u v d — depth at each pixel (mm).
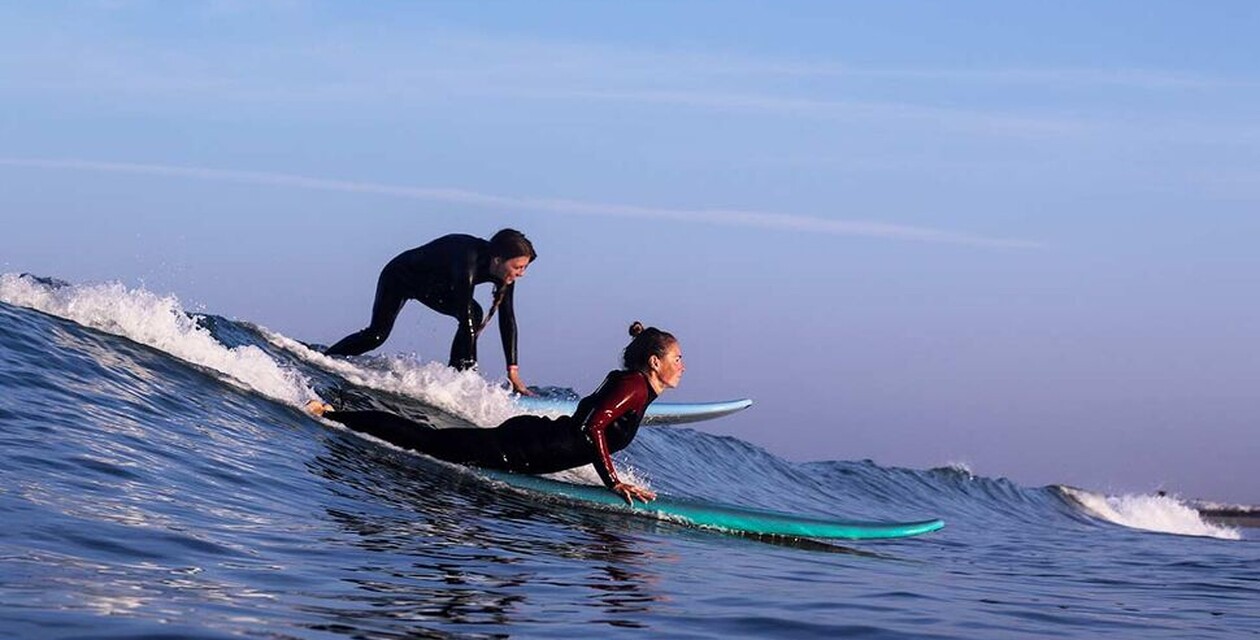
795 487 14070
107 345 7867
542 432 7781
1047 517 16406
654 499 7715
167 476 5707
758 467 14445
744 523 8055
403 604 3908
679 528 7668
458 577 4605
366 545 5090
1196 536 14766
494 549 5555
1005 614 5031
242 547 4586
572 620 3949
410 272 9898
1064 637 4473
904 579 6316
